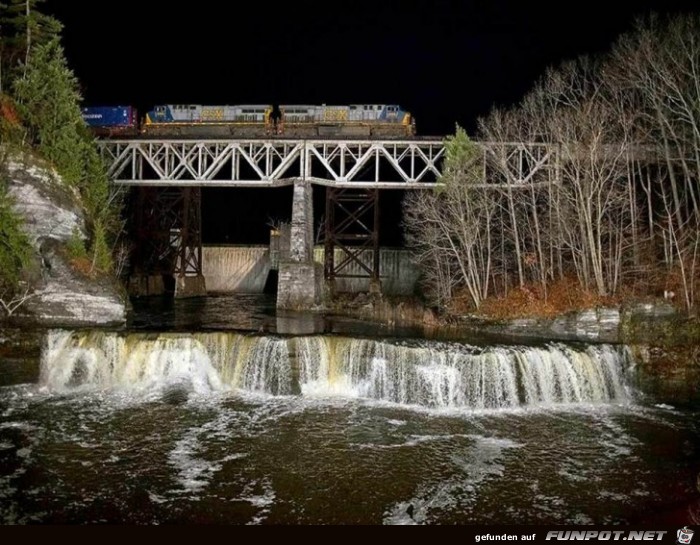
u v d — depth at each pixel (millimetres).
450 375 20750
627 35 35000
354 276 44969
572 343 23219
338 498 13258
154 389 22047
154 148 44500
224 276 55031
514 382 21000
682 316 24516
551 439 17406
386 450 16281
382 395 21453
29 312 27141
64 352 22984
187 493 13398
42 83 32906
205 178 42312
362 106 42281
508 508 12875
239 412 19531
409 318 33719
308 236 39969
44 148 30953
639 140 32062
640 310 25438
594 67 36781
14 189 27781
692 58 30516
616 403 21625
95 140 37719
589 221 29266
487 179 38125
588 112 31266
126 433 17359
